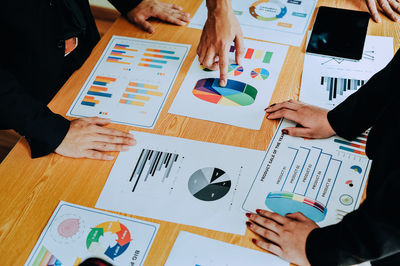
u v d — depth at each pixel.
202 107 1.13
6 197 0.99
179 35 1.33
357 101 0.99
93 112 1.15
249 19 1.35
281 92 1.16
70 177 1.02
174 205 0.94
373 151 0.88
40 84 1.30
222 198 0.94
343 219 0.80
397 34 1.27
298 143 1.04
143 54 1.29
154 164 1.02
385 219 0.68
